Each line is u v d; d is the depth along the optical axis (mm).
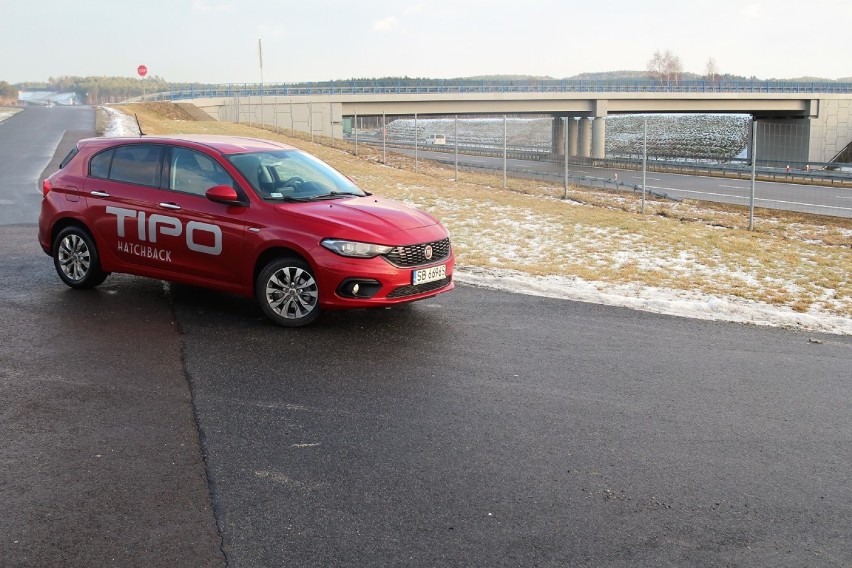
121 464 4352
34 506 3865
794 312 8516
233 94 75312
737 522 3863
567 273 10367
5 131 37875
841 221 24766
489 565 3441
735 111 89312
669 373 6188
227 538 3617
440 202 19594
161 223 7547
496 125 72375
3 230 12266
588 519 3861
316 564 3422
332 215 7020
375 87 78688
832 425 5176
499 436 4848
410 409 5262
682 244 13336
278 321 7133
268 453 4539
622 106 84062
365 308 7184
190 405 5250
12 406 5145
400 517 3842
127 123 42156
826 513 3977
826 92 89875
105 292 8266
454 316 7754
